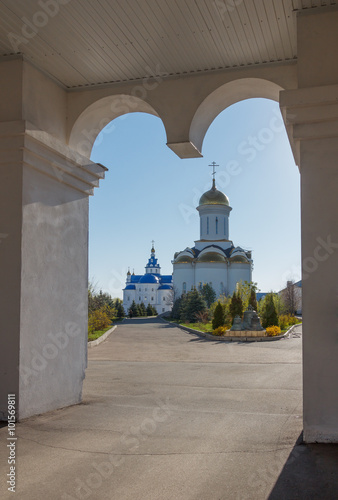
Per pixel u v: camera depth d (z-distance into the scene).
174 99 6.91
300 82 5.42
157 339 26.19
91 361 15.29
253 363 14.24
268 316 29.72
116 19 5.52
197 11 5.38
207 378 10.78
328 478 4.12
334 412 5.08
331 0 5.20
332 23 5.39
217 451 4.87
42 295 6.60
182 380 10.44
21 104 6.23
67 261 7.29
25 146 6.09
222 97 7.09
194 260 70.81
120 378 10.80
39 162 6.49
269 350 18.81
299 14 5.45
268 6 5.32
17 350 6.05
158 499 3.73
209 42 6.05
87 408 7.00
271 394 8.45
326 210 5.27
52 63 6.57
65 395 7.12
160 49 6.22
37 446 5.04
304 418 5.14
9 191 6.20
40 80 6.71
